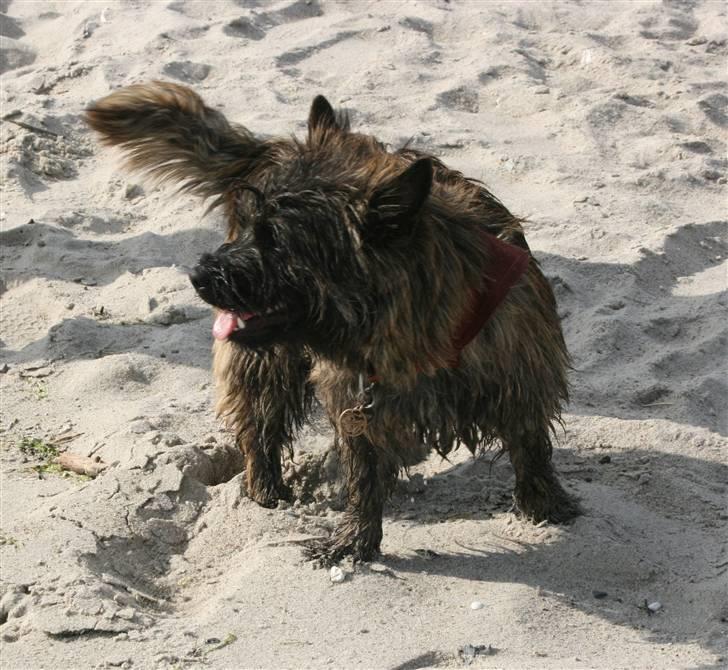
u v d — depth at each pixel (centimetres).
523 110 413
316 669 240
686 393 300
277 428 274
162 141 256
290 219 241
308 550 262
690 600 256
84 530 262
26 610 248
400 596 254
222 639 246
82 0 496
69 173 374
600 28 485
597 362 310
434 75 432
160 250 341
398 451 259
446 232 246
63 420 293
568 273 333
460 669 242
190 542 267
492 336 252
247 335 244
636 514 273
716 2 514
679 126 404
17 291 330
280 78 423
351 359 248
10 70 451
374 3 497
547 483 270
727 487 280
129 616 248
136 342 314
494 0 506
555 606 254
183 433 286
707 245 349
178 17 472
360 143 249
